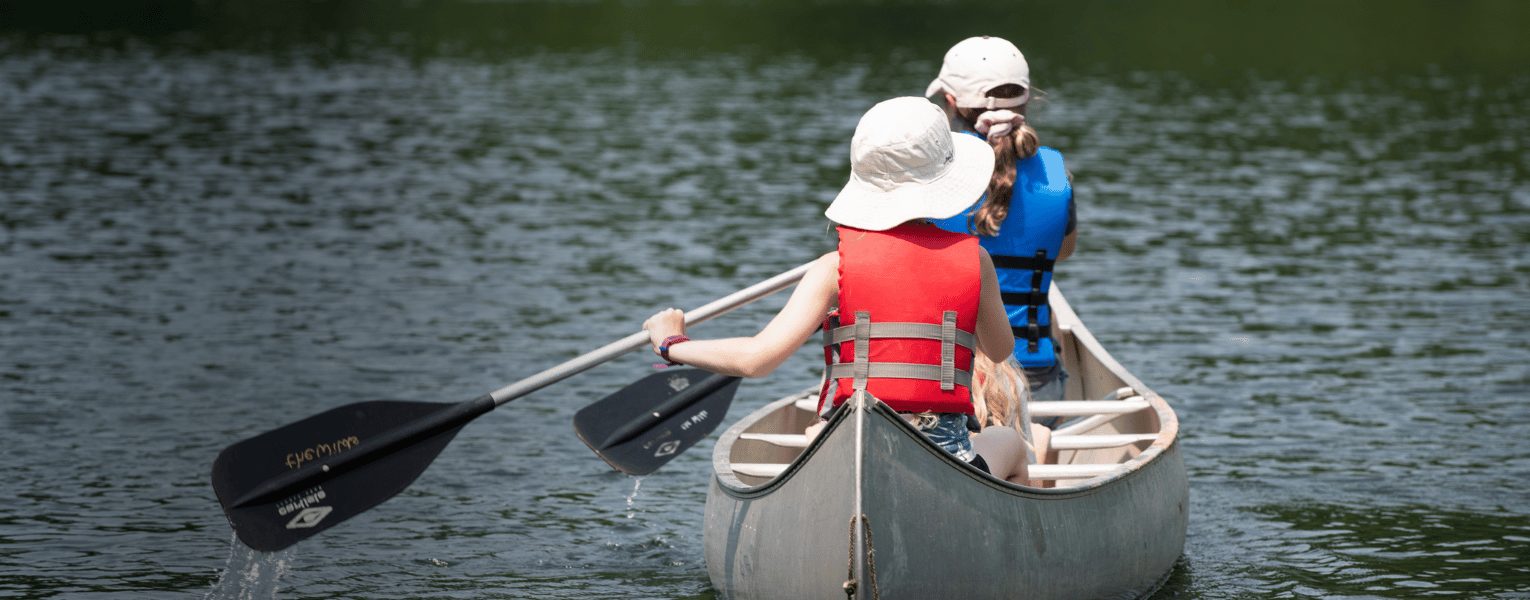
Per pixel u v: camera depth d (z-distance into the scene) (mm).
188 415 14250
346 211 29234
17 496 11656
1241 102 54844
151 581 9930
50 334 17844
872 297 7691
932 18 105438
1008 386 9484
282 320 18969
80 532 10867
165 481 12164
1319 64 71938
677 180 34781
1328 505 11594
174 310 19469
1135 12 109875
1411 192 32156
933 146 7594
